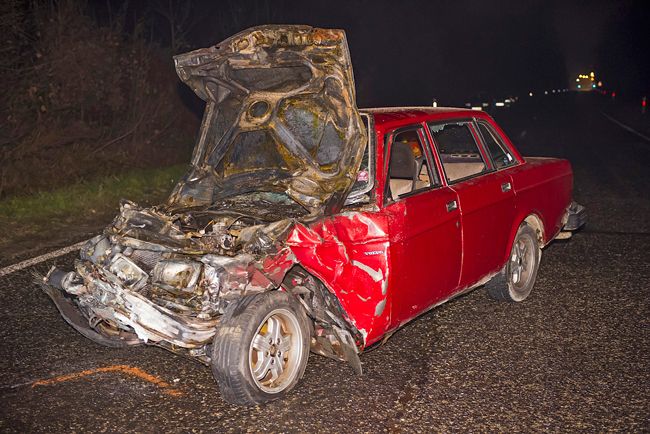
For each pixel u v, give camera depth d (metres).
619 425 4.20
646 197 12.30
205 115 5.18
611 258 8.04
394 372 4.96
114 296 4.38
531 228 6.52
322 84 4.60
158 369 5.04
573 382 4.79
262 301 4.29
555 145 23.62
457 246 5.43
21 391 4.68
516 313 6.21
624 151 21.30
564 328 5.82
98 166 14.67
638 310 6.25
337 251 4.55
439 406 4.45
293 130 4.84
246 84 4.86
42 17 14.22
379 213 4.78
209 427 4.19
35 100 13.68
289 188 4.83
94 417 4.32
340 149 4.74
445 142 6.53
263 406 4.45
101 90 14.86
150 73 18.97
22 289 6.86
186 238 4.61
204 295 4.24
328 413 4.36
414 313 5.09
